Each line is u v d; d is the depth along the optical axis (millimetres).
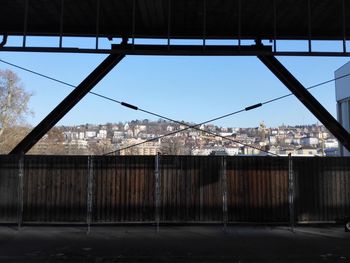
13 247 12023
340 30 17875
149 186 16016
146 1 14625
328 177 16391
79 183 15891
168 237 13711
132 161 16062
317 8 15398
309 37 14562
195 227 15828
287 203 16172
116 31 17641
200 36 18047
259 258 10883
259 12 15805
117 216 15836
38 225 15938
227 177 16172
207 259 10828
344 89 32031
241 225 16219
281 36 18062
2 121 81312
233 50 16188
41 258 10727
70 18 16516
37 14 16109
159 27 17500
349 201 16344
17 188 15727
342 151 32250
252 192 16141
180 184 16016
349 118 31547
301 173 16328
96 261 10641
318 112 17766
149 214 15898
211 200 15992
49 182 15844
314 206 16219
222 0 14656
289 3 14922
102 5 15055
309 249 11898
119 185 15938
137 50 14961
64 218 15750
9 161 15812
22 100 84312
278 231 15055
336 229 15484
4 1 14773
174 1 14734
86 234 14227
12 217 15648
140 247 12125
